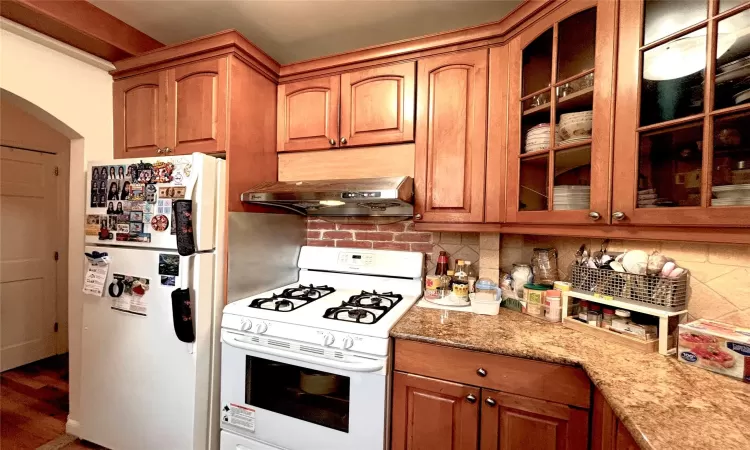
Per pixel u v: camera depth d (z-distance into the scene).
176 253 1.44
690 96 0.91
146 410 1.52
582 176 1.20
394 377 1.26
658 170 0.98
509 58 1.40
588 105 1.21
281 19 1.67
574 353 1.06
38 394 2.27
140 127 1.78
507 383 1.11
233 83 1.58
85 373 1.67
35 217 2.75
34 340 2.75
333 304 1.57
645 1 1.00
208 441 1.51
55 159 2.86
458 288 1.62
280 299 1.64
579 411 1.01
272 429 1.38
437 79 1.54
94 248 1.63
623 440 0.83
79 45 1.64
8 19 1.42
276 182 1.81
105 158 1.84
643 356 1.04
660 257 1.11
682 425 0.69
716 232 0.88
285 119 1.84
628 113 1.02
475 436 1.15
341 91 1.72
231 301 1.58
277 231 1.90
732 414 0.73
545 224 1.28
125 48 1.70
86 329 1.66
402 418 1.25
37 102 1.57
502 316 1.45
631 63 1.02
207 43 1.59
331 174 1.77
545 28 1.25
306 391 1.38
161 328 1.48
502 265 1.77
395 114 1.62
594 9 1.12
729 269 1.03
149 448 1.52
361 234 2.04
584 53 1.17
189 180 1.43
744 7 0.82
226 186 1.56
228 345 1.45
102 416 1.63
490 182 1.45
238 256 1.62
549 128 1.28
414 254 1.81
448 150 1.52
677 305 1.07
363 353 1.24
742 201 0.84
